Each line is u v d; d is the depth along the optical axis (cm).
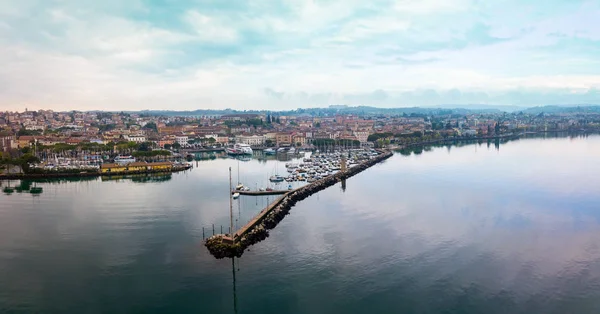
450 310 11400
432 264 14300
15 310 11212
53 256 14762
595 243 16250
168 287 12550
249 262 14350
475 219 19525
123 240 16362
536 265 14225
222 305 11600
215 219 19250
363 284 12838
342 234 17350
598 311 11369
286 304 11675
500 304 11719
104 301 11731
